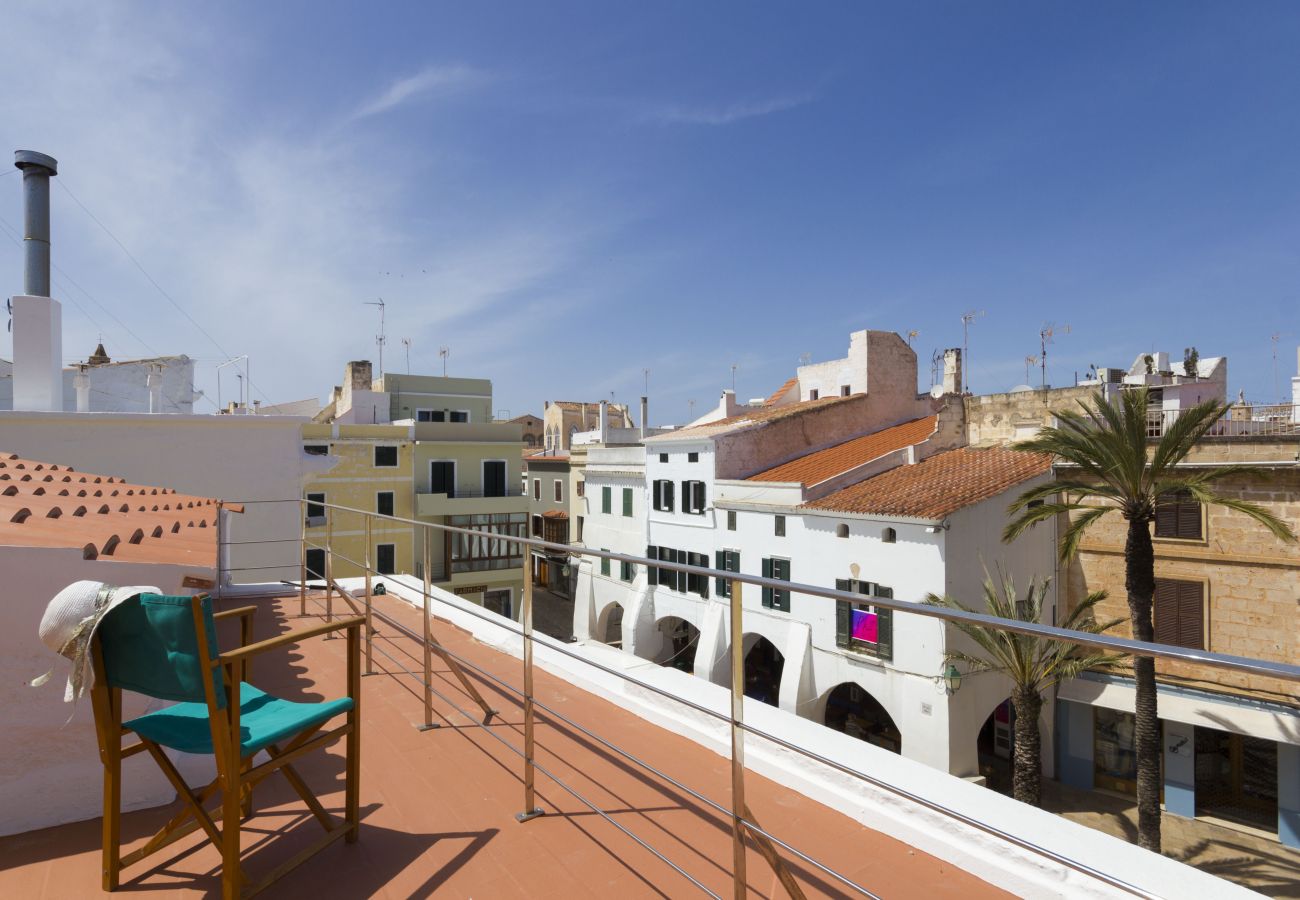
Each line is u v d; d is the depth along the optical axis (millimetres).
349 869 3039
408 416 38938
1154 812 13648
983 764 19047
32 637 3266
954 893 2881
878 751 4008
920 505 17719
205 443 11562
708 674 23094
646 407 37281
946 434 22953
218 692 2506
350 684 3238
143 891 2844
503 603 31812
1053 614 18844
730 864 3100
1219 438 16547
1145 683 13891
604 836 3322
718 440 24781
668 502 26812
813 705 19906
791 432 26688
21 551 3236
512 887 2920
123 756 2807
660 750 4352
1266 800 15586
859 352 29391
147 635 2564
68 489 6285
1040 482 18562
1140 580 14148
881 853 3191
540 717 4891
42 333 11953
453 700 5219
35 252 13102
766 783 3865
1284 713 15102
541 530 40875
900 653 17594
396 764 4105
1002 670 15297
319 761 4141
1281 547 15688
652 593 26922
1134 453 13836
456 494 31156
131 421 11102
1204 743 16406
